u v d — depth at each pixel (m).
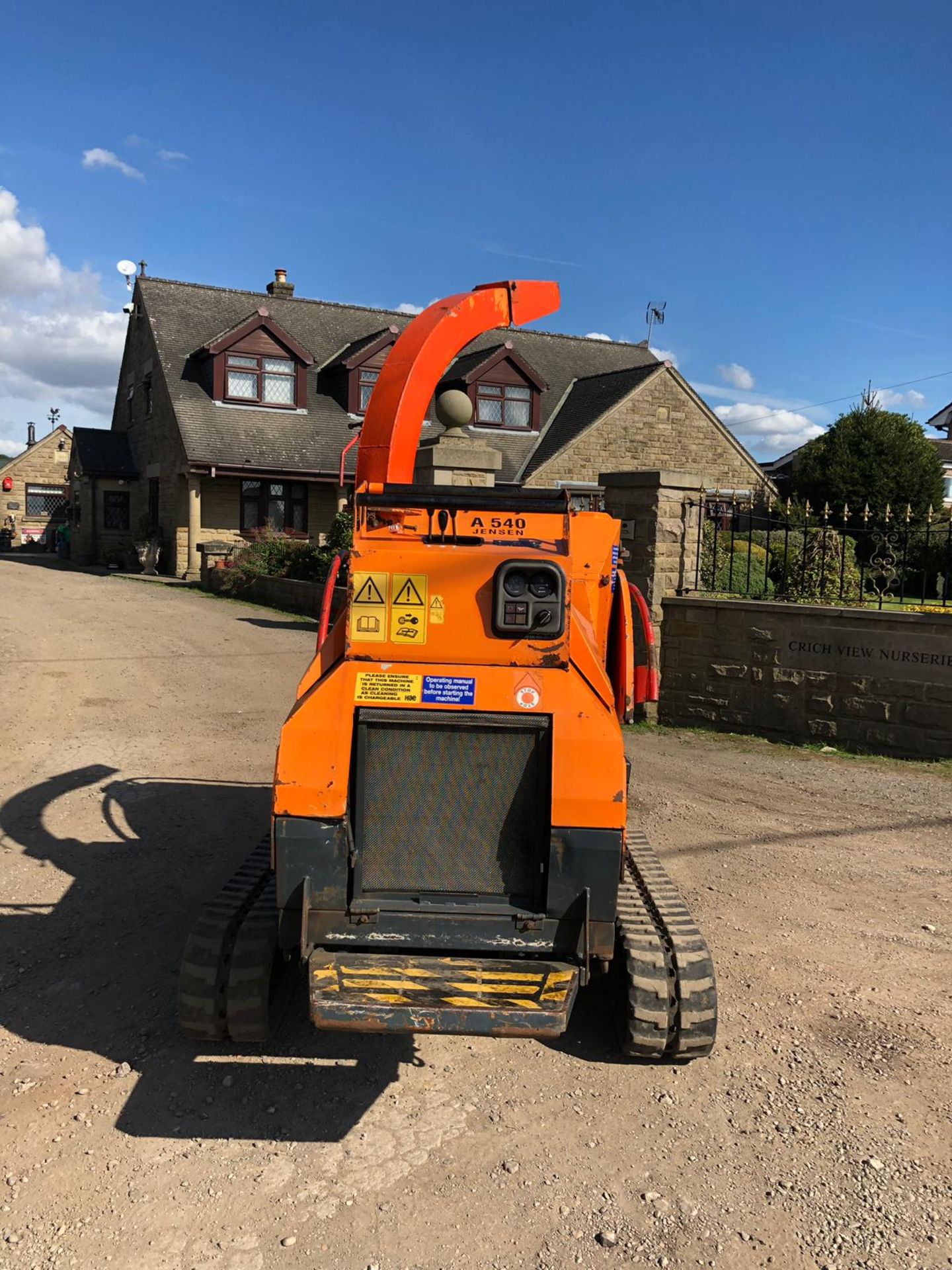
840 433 26.34
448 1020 2.99
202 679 11.39
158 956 4.63
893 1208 2.99
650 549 10.04
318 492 26.23
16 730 8.86
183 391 25.34
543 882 3.27
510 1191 3.05
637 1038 3.52
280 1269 2.72
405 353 5.00
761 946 4.80
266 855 4.30
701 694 9.95
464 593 3.30
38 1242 2.79
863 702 8.84
